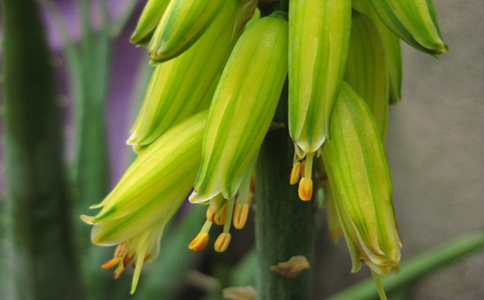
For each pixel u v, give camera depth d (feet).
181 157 0.67
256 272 0.71
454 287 1.25
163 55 0.64
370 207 0.63
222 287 0.94
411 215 1.32
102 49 1.19
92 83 1.20
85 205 1.22
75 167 1.23
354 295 0.99
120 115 1.76
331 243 1.52
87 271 1.20
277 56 0.64
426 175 1.29
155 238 0.68
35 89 0.93
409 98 1.30
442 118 1.25
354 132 0.64
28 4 0.89
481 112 1.19
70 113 1.61
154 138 0.69
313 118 0.62
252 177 0.72
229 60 0.64
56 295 1.03
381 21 0.67
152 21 0.67
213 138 0.64
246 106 0.64
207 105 0.69
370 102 0.68
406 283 0.98
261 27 0.64
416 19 0.63
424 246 1.30
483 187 1.20
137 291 1.24
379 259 0.63
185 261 1.19
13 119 0.93
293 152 0.67
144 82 1.10
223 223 0.66
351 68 0.68
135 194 0.67
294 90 0.62
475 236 1.02
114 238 0.68
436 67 1.24
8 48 0.91
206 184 0.64
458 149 1.23
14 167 0.95
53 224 1.00
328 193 0.72
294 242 0.69
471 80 1.19
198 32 0.64
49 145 0.96
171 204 0.68
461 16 1.19
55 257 1.01
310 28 0.62
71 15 1.74
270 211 0.69
